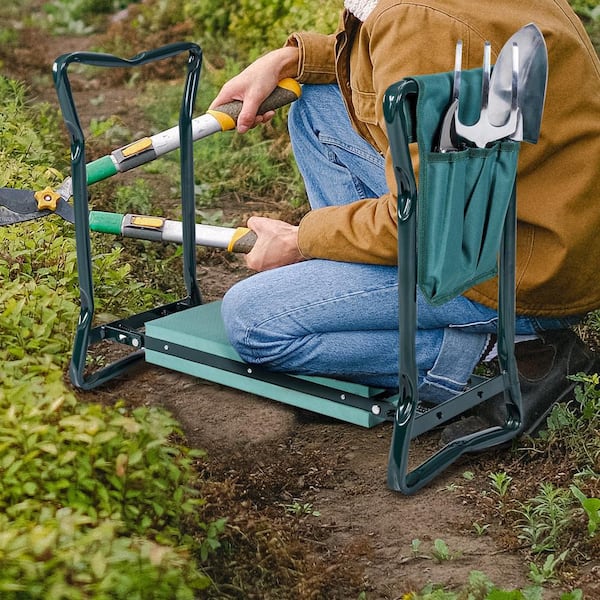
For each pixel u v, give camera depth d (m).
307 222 3.20
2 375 3.04
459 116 2.65
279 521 3.01
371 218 3.05
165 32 7.96
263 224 3.36
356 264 3.19
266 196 5.70
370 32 3.02
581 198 3.03
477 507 3.08
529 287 3.10
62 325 3.67
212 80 7.05
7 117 5.92
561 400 3.41
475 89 2.67
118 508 2.61
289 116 3.91
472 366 3.28
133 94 7.18
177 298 4.39
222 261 4.82
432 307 3.16
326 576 2.77
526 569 2.80
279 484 3.20
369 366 3.23
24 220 3.52
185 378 3.76
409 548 2.90
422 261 2.69
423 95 2.55
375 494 3.15
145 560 2.38
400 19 2.90
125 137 6.32
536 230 3.07
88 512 2.52
